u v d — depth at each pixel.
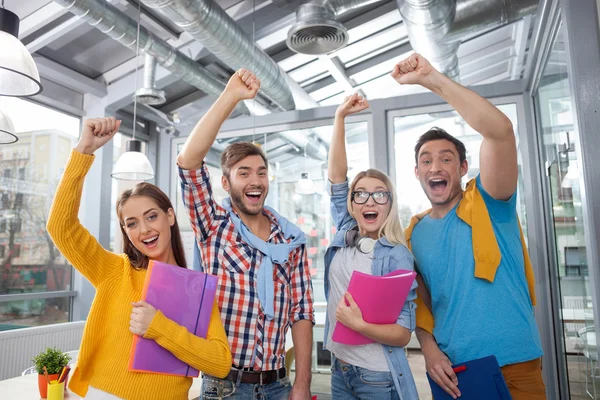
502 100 3.70
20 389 2.00
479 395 1.37
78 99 4.24
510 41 4.50
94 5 2.78
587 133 1.70
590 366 2.18
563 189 2.53
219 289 1.48
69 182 1.25
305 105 4.86
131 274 1.34
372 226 1.66
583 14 1.75
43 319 3.90
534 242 3.47
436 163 1.64
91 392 1.23
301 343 1.61
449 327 1.52
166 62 3.55
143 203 1.39
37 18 3.21
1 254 3.58
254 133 4.52
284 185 4.49
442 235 1.60
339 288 1.68
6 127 2.23
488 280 1.48
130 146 3.42
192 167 1.47
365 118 4.11
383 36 4.52
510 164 1.43
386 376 1.50
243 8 3.79
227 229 1.56
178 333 1.20
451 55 3.61
